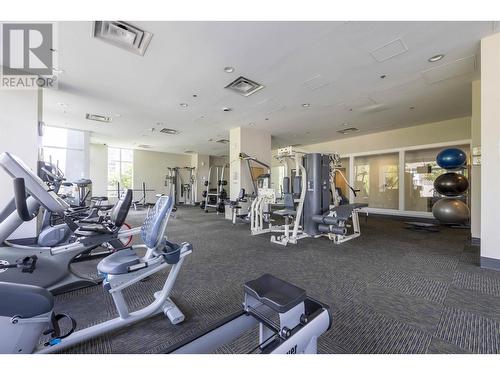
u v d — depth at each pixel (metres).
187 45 2.87
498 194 2.71
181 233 5.14
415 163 7.05
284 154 4.53
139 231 2.44
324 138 8.52
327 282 2.49
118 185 9.35
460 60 3.22
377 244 4.11
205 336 1.14
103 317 1.84
